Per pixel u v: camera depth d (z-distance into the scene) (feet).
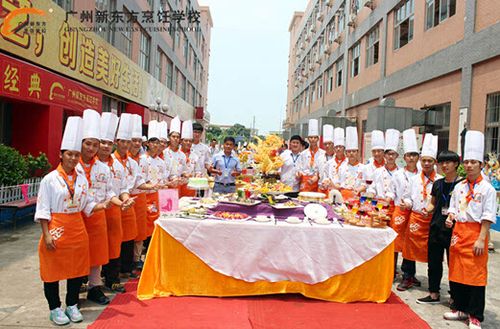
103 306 12.69
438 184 13.84
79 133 11.23
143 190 16.05
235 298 13.35
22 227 23.20
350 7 61.46
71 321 11.43
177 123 20.65
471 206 11.94
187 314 11.94
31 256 17.54
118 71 41.93
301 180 22.25
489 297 14.71
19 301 12.79
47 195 10.86
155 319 11.55
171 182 18.89
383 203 15.49
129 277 15.43
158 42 61.00
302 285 13.43
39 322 11.35
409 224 15.21
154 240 13.43
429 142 14.87
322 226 13.39
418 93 38.83
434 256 13.88
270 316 11.94
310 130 22.06
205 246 13.29
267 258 13.30
